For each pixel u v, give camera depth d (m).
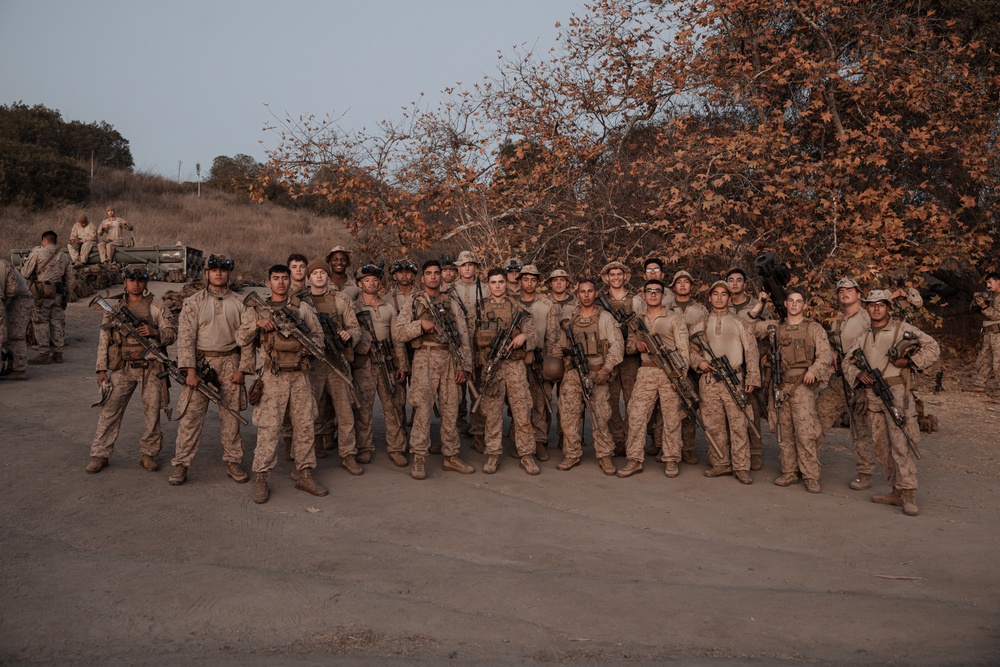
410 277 8.93
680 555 5.46
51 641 3.85
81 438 8.02
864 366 6.85
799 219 12.66
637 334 7.74
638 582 4.86
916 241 13.58
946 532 5.96
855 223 12.66
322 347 6.98
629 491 7.18
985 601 4.64
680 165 12.09
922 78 13.16
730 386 7.47
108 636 3.94
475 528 6.01
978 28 15.43
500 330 7.63
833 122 14.38
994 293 12.94
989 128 14.21
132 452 7.70
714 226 11.94
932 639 4.00
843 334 7.43
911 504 6.52
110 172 41.12
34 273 11.90
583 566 5.15
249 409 9.91
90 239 19.61
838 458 8.69
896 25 13.97
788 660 3.74
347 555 5.25
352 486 7.03
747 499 6.94
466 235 13.89
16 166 31.92
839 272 12.84
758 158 12.63
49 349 12.09
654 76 13.48
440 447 8.76
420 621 4.15
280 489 6.85
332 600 4.42
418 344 7.52
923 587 4.91
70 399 9.70
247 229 33.91
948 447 9.37
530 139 13.88
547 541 5.73
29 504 6.08
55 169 33.19
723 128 13.91
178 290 18.66
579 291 7.73
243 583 4.65
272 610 4.27
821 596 4.63
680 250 12.13
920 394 13.02
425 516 6.25
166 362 7.02
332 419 8.30
